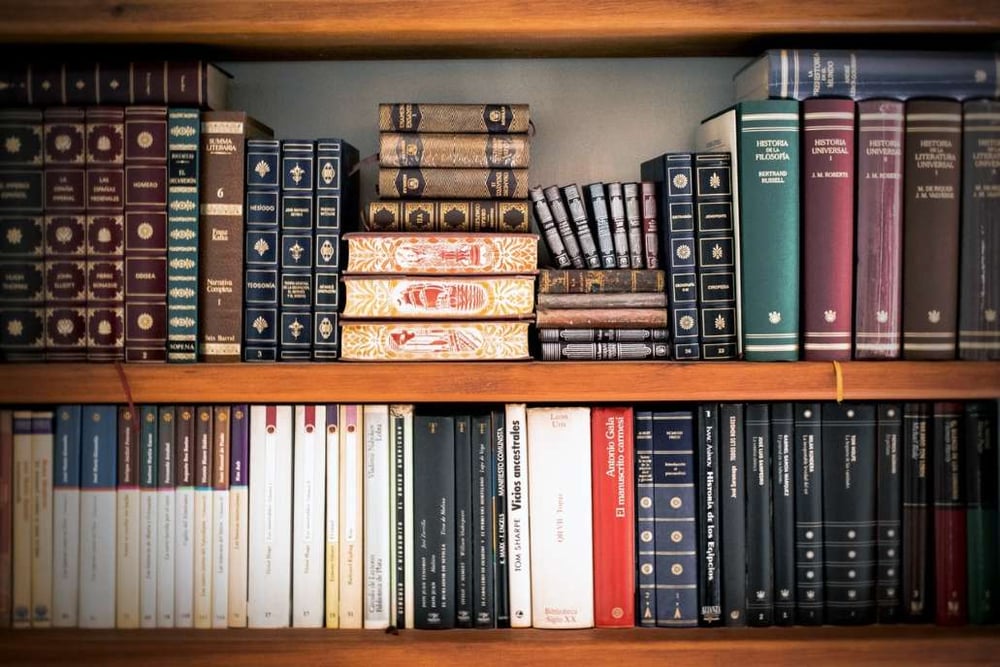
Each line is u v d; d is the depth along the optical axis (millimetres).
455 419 1205
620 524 1209
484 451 1205
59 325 1207
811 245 1193
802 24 1175
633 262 1259
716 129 1287
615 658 1155
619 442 1211
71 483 1209
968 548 1206
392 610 1211
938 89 1202
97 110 1203
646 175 1334
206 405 1220
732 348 1224
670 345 1234
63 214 1206
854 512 1205
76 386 1190
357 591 1210
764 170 1192
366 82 1411
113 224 1206
